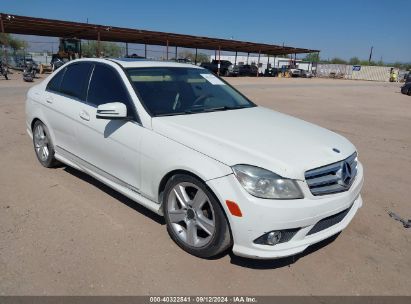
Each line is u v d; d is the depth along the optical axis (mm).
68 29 33594
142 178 3734
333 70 69250
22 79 23031
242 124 3793
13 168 5418
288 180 2979
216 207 3107
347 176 3352
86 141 4398
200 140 3291
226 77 42531
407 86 27625
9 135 7422
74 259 3264
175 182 3420
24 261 3205
